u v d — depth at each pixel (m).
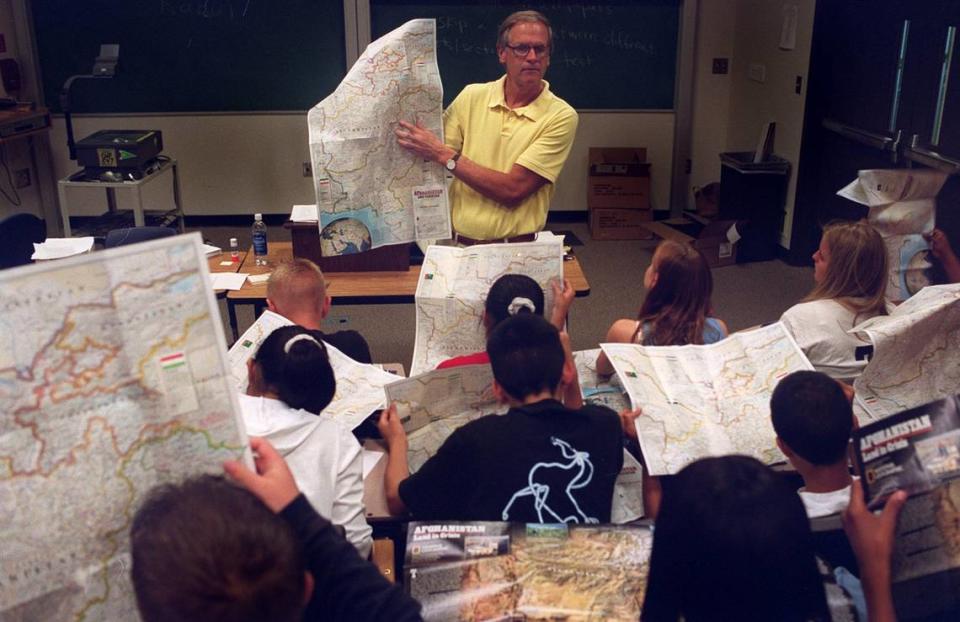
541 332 1.77
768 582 1.01
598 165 6.34
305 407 1.89
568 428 1.72
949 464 1.27
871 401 2.11
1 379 0.93
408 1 6.22
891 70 4.79
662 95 6.53
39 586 0.97
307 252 3.80
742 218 5.88
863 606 1.38
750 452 1.94
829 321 2.45
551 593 1.29
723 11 6.38
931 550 1.25
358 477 1.92
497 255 2.70
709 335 2.53
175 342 1.03
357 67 2.66
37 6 6.06
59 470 0.97
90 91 6.26
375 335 4.84
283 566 0.85
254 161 6.53
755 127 6.20
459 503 1.75
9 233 3.80
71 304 0.97
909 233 2.79
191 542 0.83
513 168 2.97
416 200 2.80
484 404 2.14
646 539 1.37
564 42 6.35
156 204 6.56
